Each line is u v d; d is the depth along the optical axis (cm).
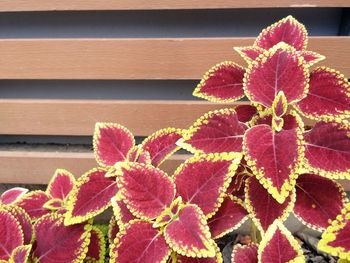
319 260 71
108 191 50
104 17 70
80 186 50
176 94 76
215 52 64
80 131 73
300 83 44
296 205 47
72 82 76
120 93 77
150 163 50
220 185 43
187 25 70
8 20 71
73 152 79
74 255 47
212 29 70
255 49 51
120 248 41
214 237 45
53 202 56
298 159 40
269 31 52
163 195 44
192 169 44
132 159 50
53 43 65
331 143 44
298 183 48
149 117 71
